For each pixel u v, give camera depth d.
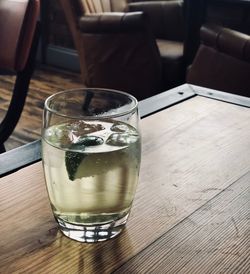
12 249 0.26
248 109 0.48
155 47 1.04
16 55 0.54
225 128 0.43
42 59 1.68
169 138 0.40
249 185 0.33
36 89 1.41
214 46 0.98
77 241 0.26
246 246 0.27
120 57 1.07
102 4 1.18
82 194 0.25
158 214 0.29
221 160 0.37
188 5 1.08
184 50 1.08
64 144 0.25
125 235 0.27
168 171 0.34
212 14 1.21
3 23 0.56
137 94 1.09
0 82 1.42
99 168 0.24
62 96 0.27
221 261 0.25
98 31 1.06
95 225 0.26
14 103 0.57
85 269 0.24
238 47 0.93
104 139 0.25
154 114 0.46
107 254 0.25
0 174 0.33
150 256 0.26
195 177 0.34
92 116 0.26
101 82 1.12
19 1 0.55
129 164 0.25
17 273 0.24
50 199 0.26
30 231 0.27
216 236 0.27
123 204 0.26
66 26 1.59
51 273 0.24
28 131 1.10
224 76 0.98
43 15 1.62
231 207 0.30
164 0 1.31
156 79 1.07
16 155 0.36
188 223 0.29
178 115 0.46
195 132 0.42
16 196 0.30
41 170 0.34
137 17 1.01
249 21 1.20
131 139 0.26
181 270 0.25
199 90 0.53
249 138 0.41
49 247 0.26
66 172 0.24
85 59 1.12
